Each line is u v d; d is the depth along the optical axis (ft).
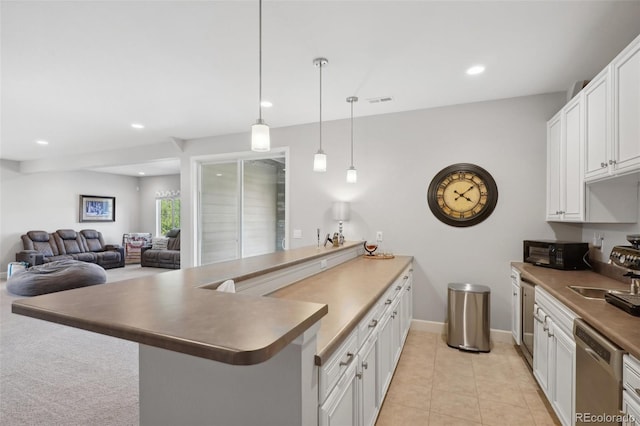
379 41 7.59
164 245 28.66
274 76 9.45
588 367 5.08
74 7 6.29
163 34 7.27
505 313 11.14
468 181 11.57
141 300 3.78
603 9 6.38
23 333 11.57
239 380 3.43
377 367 6.27
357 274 8.48
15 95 10.81
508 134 11.13
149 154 18.25
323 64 8.70
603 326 4.68
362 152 13.15
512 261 10.99
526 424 6.68
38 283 16.20
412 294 12.25
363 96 11.00
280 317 3.14
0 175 23.08
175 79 9.62
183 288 4.50
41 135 16.12
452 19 6.74
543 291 7.50
